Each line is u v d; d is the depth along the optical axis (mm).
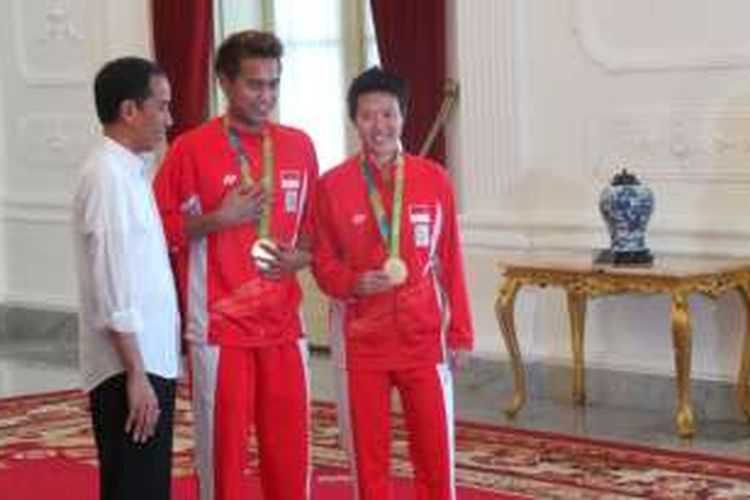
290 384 5695
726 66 8992
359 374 5559
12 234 13789
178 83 12125
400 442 8625
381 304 5504
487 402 9883
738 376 8969
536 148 9953
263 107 5578
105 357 5051
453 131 10500
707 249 9086
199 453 5727
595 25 9570
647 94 9359
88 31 12977
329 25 11812
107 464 5090
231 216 5500
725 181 9047
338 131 11875
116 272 4945
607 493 7387
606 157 9578
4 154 13797
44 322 13508
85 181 5008
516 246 10031
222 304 5586
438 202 5562
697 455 8141
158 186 5648
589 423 9141
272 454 5738
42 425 9492
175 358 5207
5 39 13602
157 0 12219
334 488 7617
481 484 7645
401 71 10633
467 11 10195
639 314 9492
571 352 9859
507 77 10031
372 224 5527
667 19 9242
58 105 13297
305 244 5738
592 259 9242
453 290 5621
